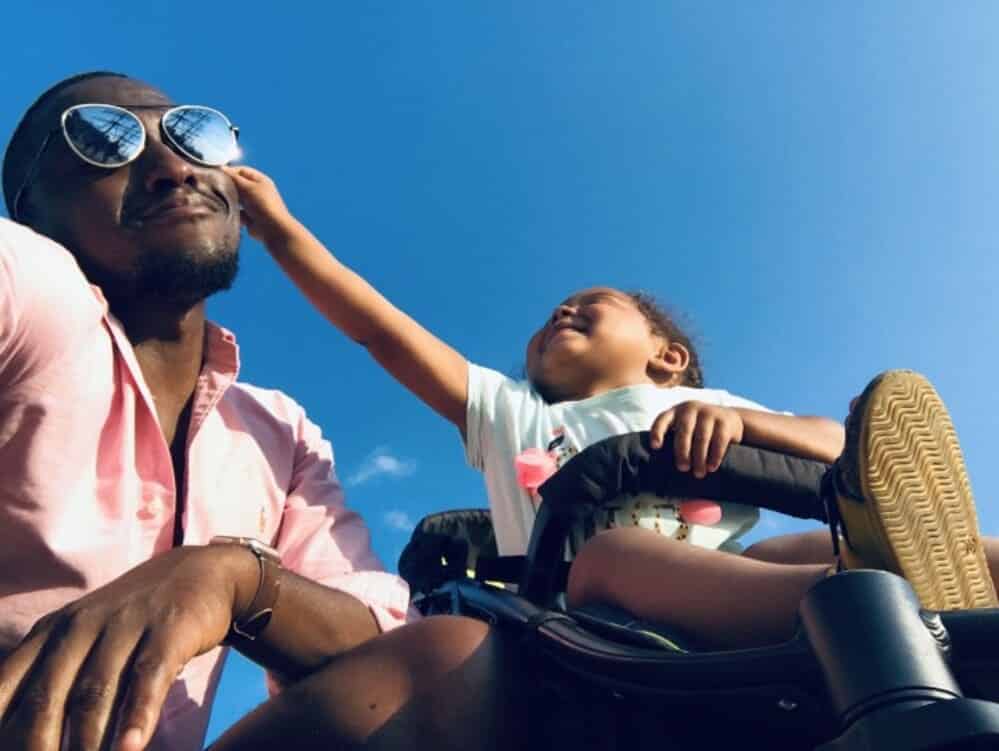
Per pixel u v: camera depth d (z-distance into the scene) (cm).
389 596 58
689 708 42
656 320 109
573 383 102
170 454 64
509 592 58
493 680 45
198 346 68
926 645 36
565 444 88
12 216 70
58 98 69
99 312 57
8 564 54
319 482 74
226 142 68
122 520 57
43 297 52
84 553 54
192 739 59
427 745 42
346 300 89
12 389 54
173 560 42
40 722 34
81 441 55
